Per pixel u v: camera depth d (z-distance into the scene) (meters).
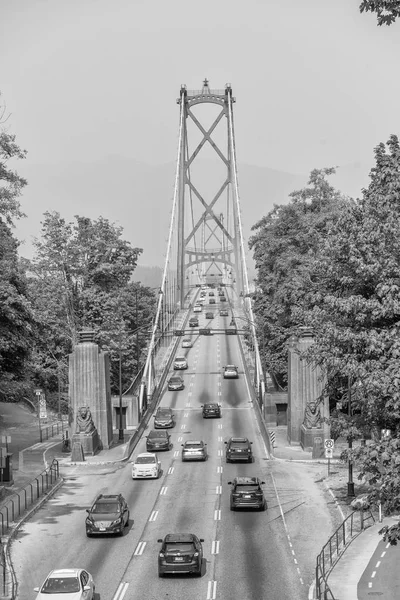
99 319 114.06
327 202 111.31
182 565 44.53
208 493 65.94
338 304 40.12
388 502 34.12
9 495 64.12
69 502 63.19
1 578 44.97
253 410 108.94
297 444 87.50
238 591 42.59
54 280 111.38
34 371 105.12
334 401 90.19
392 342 36.91
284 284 101.06
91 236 116.56
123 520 54.09
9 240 74.19
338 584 42.88
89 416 84.12
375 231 38.94
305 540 52.25
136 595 42.12
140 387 109.81
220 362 144.88
